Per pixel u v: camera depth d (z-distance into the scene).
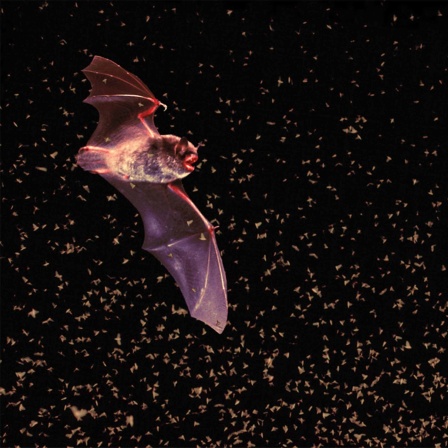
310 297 1.67
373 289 1.67
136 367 1.65
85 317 1.64
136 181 1.58
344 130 1.66
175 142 1.57
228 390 1.66
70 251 1.63
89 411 1.65
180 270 1.60
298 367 1.66
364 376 1.67
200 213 1.61
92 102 1.60
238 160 1.64
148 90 1.60
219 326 1.60
